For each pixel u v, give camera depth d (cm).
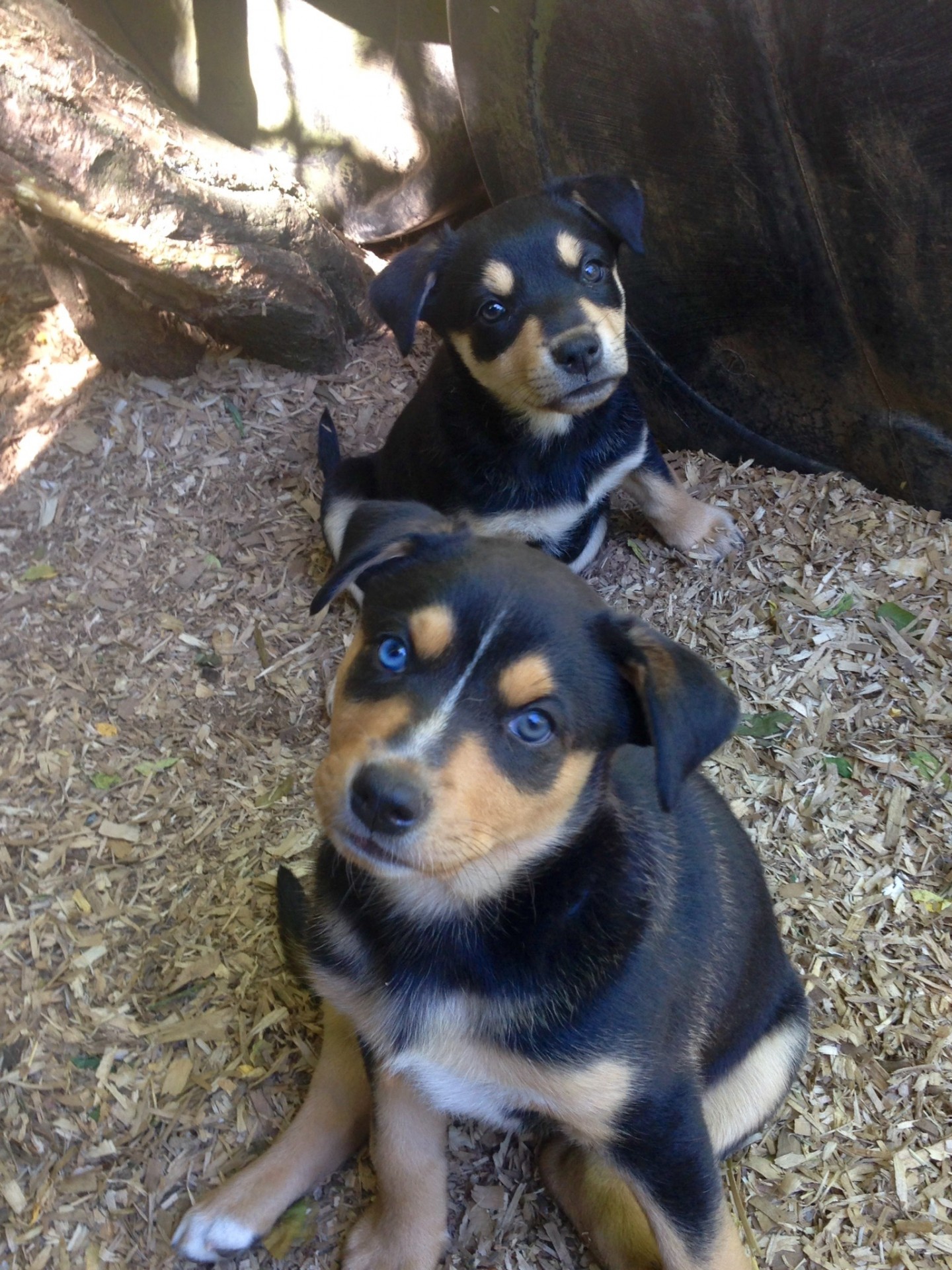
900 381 78
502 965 43
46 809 68
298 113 107
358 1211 53
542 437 74
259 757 72
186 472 90
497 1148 55
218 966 61
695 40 70
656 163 78
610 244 73
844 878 65
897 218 70
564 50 76
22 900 64
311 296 94
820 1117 55
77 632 79
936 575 79
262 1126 55
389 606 42
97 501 87
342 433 95
